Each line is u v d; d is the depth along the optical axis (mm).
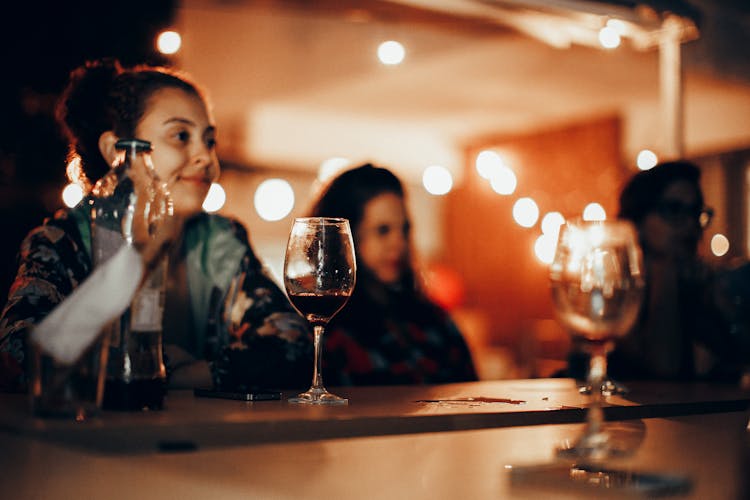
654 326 2463
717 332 2480
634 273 979
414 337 2393
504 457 802
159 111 1696
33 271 1525
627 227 1000
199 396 1226
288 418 936
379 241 2344
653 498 615
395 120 8305
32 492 646
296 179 9117
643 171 2650
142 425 852
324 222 1189
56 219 1633
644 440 941
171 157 1708
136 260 921
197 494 635
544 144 8734
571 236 1000
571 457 803
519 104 7770
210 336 1838
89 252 1616
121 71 1758
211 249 1847
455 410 1100
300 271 1182
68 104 1745
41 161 3234
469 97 7488
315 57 6160
